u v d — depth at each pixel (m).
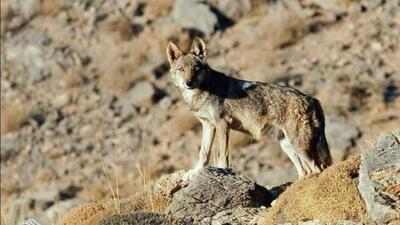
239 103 39.22
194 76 39.00
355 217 31.61
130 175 72.88
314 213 32.34
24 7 105.31
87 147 80.88
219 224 33.94
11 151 81.75
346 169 33.59
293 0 99.19
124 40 97.88
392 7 96.88
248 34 95.81
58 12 104.56
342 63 89.06
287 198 33.69
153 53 94.50
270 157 71.31
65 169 77.12
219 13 99.44
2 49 99.50
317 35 94.31
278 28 94.88
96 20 101.69
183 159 76.44
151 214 33.22
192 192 35.34
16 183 75.62
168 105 86.38
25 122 86.12
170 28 97.62
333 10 97.38
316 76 87.31
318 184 33.09
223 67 91.81
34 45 98.56
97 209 37.59
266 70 89.69
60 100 89.75
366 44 91.81
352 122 77.62
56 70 94.75
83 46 98.31
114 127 84.00
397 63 88.31
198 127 81.38
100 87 90.94
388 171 31.62
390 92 82.94
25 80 94.19
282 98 38.97
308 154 38.75
